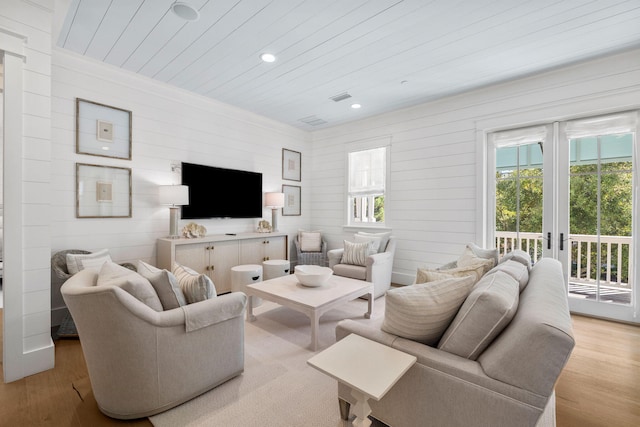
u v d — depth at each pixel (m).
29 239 2.03
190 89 3.83
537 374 1.02
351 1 2.18
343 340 1.44
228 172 4.39
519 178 3.61
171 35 2.63
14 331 1.96
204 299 1.90
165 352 1.65
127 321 1.51
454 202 4.00
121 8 2.26
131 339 1.54
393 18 2.37
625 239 3.01
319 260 4.98
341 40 2.70
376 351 1.34
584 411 1.72
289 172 5.39
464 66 3.16
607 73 2.98
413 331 1.40
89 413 1.66
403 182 4.48
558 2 2.16
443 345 1.33
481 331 1.23
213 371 1.87
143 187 3.53
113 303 1.47
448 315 1.40
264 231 4.73
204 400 1.78
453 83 3.59
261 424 1.58
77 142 3.02
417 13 2.31
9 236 1.95
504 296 1.27
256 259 4.38
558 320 1.07
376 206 5.02
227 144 4.43
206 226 4.22
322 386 1.92
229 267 4.02
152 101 3.60
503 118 3.60
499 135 3.71
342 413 1.58
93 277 1.88
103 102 3.20
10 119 1.95
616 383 1.99
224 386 1.92
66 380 1.97
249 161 4.73
